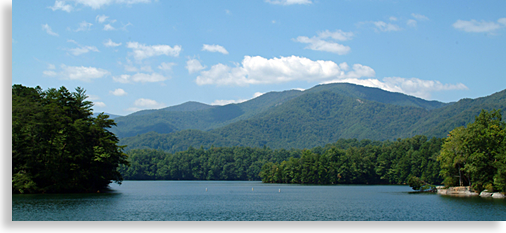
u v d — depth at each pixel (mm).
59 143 107750
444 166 130500
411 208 86062
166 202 100875
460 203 93188
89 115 132125
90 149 119062
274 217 73062
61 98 121625
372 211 81688
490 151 109062
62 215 68938
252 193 145250
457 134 121000
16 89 108875
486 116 115562
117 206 85500
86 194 112000
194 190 167000
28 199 91375
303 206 93000
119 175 132875
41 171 103562
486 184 111125
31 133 101125
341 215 75812
